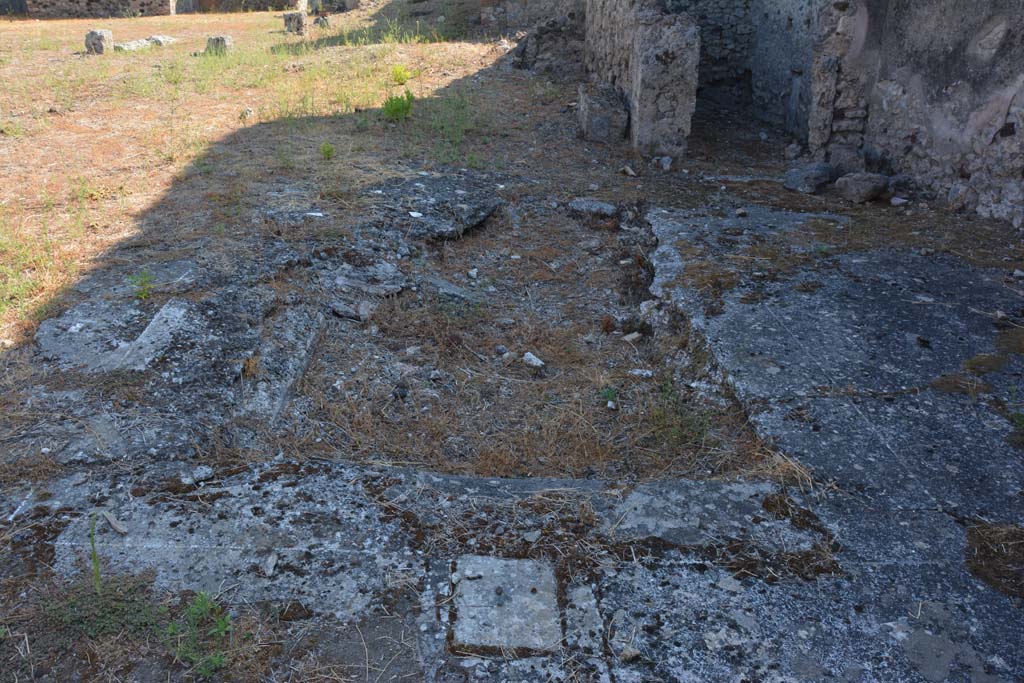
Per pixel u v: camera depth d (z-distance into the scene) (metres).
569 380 3.65
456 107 8.12
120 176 5.59
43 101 8.02
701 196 6.08
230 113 7.71
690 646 2.07
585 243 5.20
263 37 13.50
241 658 1.96
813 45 7.36
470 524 2.46
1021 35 5.00
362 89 8.90
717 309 4.00
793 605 2.20
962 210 5.62
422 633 2.08
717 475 2.86
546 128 7.70
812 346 3.64
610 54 8.25
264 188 5.38
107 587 2.13
